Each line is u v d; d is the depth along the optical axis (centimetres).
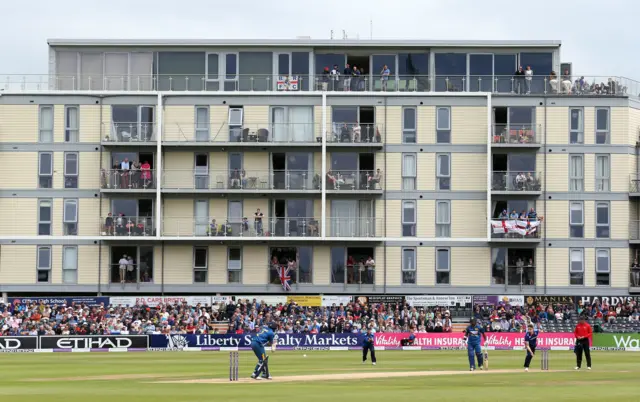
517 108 7738
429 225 7719
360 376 3897
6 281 7644
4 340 6419
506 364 4938
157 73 7844
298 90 7781
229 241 7706
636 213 7788
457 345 6769
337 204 7719
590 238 7712
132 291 7675
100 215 7669
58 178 7675
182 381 3619
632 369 4438
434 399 2744
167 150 7675
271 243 7712
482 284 7700
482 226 7700
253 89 7819
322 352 6341
